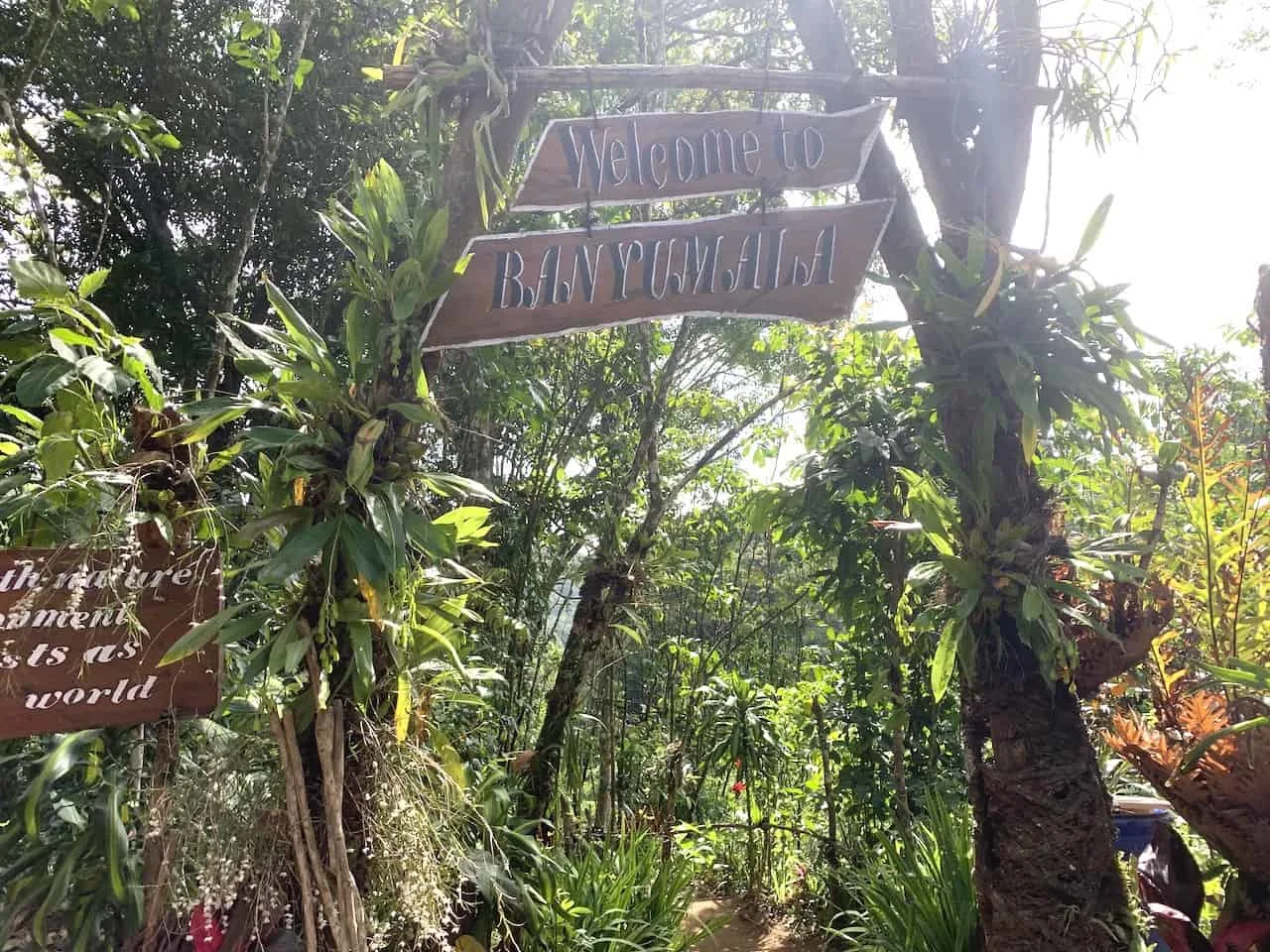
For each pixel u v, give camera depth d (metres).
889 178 1.80
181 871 1.39
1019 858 1.61
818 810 4.10
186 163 3.51
